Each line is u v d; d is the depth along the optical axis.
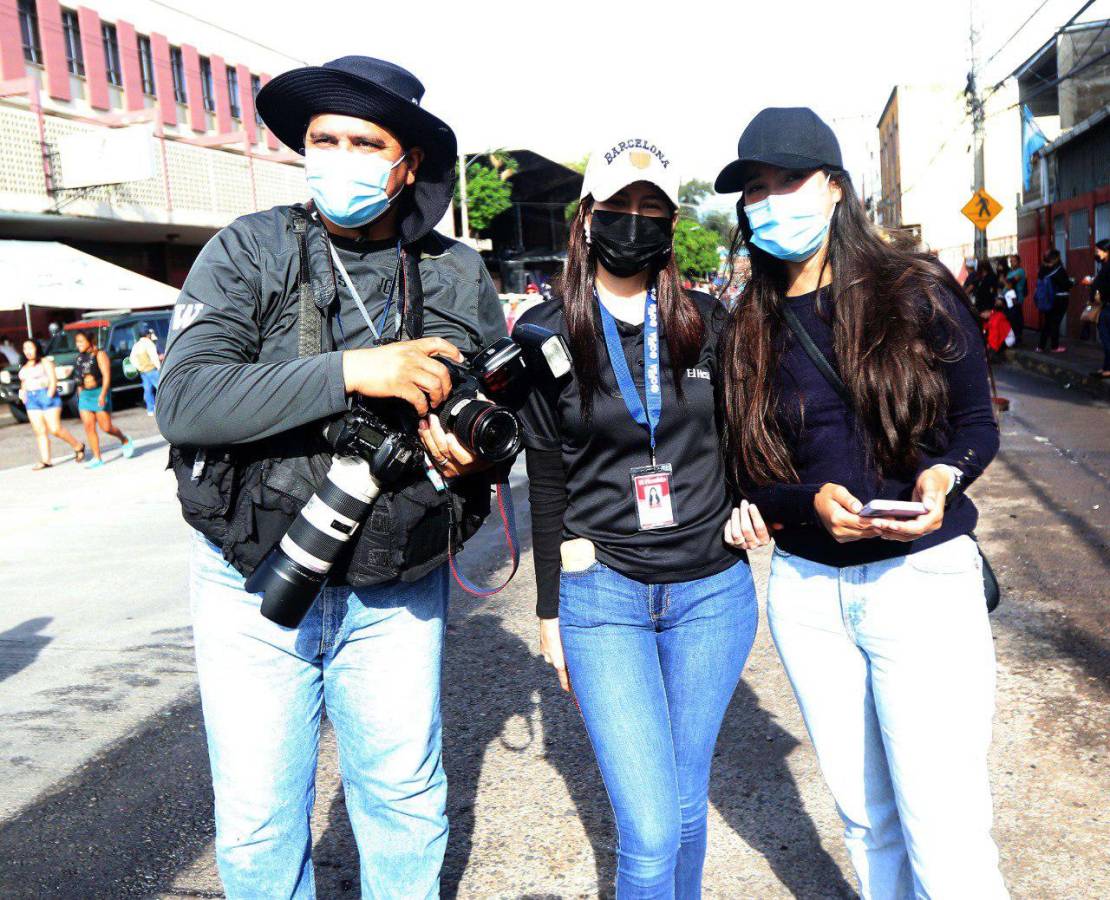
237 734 1.91
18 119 20.34
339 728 2.05
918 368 1.88
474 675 4.20
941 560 1.89
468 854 2.86
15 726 3.93
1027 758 3.22
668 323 2.06
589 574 2.08
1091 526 6.05
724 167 2.08
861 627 1.96
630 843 1.98
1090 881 2.56
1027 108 28.19
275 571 1.79
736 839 2.87
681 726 2.12
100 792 3.35
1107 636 4.20
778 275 2.12
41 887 2.77
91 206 21.91
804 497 1.94
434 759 2.08
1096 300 13.09
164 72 27.17
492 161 42.38
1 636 5.17
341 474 1.79
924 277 1.93
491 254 45.25
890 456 1.93
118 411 19.19
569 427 2.07
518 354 1.92
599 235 2.03
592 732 2.06
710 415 2.11
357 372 1.75
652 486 2.05
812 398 1.99
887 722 1.95
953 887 1.90
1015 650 4.12
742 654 2.14
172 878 2.81
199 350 1.82
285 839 1.97
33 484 10.44
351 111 1.89
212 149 28.16
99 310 23.92
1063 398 12.49
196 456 1.84
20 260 19.64
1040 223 23.67
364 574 1.87
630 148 1.99
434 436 1.83
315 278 1.93
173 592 5.92
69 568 6.71
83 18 24.23
